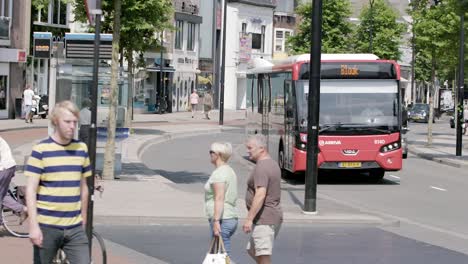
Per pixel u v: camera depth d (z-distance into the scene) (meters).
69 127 8.99
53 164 8.95
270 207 11.27
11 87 55.84
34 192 8.88
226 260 10.96
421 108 89.69
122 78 26.08
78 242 9.13
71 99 24.27
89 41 24.59
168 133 50.28
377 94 26.58
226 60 97.38
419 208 22.16
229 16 96.75
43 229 8.93
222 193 11.62
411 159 40.53
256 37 100.75
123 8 41.47
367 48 84.06
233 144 45.91
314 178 19.44
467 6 39.19
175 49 84.12
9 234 15.34
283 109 28.53
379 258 14.87
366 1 109.44
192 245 15.48
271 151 31.03
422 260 14.82
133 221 17.78
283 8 105.50
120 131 25.53
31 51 59.19
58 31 61.62
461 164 36.53
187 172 30.12
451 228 18.95
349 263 14.29
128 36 42.94
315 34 19.53
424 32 48.03
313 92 19.48
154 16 42.69
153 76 80.25
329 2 76.19
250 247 11.45
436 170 34.50
